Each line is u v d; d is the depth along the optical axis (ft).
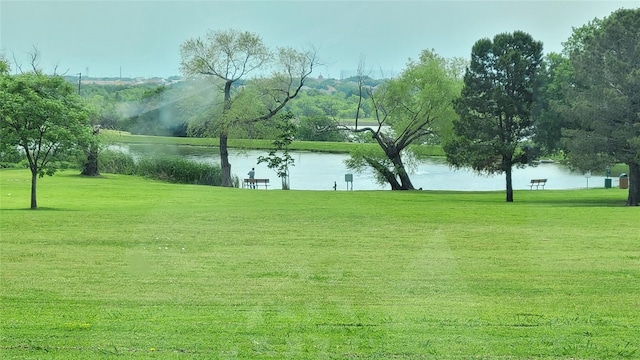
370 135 221.87
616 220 101.71
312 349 33.27
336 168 259.39
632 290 49.93
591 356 33.12
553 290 49.80
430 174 252.42
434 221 100.68
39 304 43.98
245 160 277.44
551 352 33.50
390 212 114.73
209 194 155.02
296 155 304.09
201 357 32.30
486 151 164.55
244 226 91.81
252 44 219.20
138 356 32.65
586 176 230.89
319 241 77.71
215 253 67.56
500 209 123.24
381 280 52.13
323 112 249.14
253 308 42.24
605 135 141.08
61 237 78.89
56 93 118.11
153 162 217.97
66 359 32.30
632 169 142.41
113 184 180.45
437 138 214.48
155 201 135.54
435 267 58.39
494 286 50.98
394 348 33.71
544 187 208.64
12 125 114.32
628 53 142.20
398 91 207.00
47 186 168.76
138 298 45.78
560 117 164.04
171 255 66.13
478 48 167.32
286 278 53.26
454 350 33.50
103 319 39.65
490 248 71.92
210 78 222.89
